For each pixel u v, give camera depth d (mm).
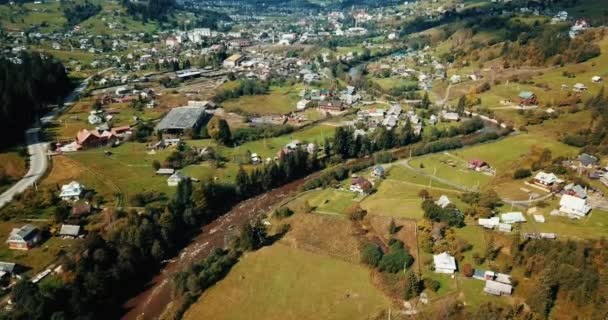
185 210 170000
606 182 167250
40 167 197625
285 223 165750
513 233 139625
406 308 120562
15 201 166500
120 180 189000
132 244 147875
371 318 119750
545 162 188125
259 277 139250
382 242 149250
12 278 129250
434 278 128250
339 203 175500
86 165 199625
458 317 113375
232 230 170000
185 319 125062
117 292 136250
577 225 143000
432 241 141625
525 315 110750
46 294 120562
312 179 198875
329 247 150000
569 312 109938
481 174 194500
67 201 169000
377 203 170875
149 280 143875
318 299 129000
